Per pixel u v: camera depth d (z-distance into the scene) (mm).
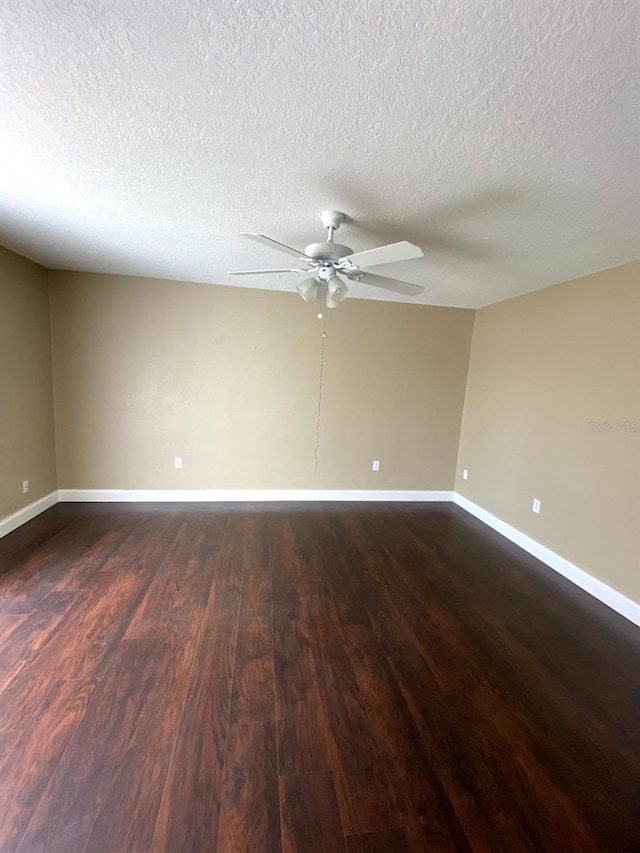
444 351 4344
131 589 2441
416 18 922
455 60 1032
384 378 4262
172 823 1190
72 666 1792
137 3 919
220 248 2736
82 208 2119
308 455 4234
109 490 3928
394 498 4469
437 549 3270
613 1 850
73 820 1184
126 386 3805
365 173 1631
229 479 4121
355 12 918
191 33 996
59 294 3568
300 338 4043
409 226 2125
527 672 1922
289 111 1271
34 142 1508
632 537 2434
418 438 4426
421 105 1206
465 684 1819
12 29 1001
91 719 1526
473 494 4203
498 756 1472
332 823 1216
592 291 2779
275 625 2164
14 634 1989
